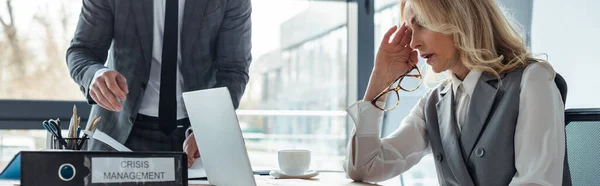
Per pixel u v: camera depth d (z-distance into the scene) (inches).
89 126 62.1
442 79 69.3
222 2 78.4
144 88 75.6
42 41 109.6
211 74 81.4
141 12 76.2
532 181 51.4
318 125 126.5
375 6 122.3
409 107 111.0
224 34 80.0
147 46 76.5
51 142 58.9
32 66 108.9
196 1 77.3
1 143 104.1
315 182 56.0
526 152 53.4
